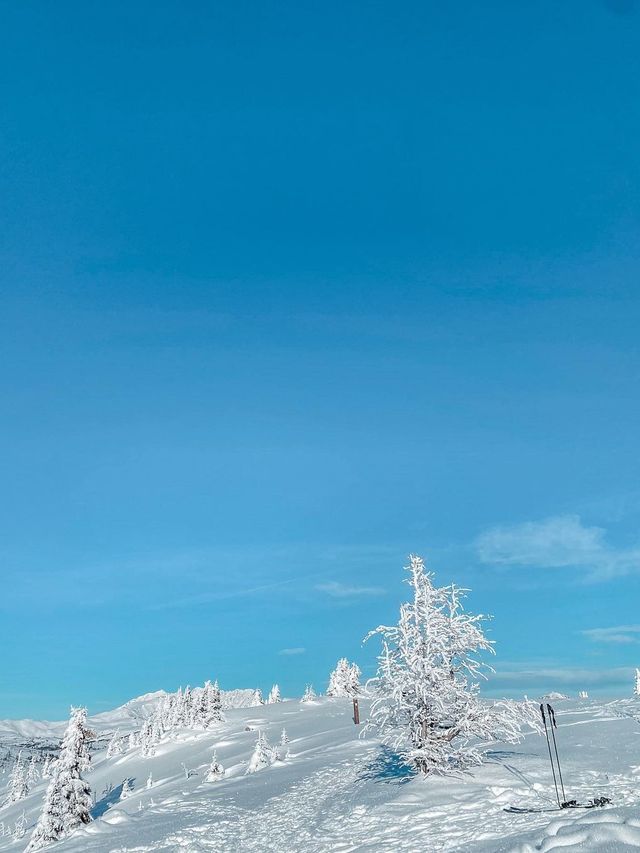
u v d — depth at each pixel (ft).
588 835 37.88
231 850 74.43
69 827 161.27
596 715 152.35
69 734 171.42
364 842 62.34
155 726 396.37
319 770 127.85
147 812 110.22
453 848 50.75
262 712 430.20
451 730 87.04
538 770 82.33
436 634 89.04
